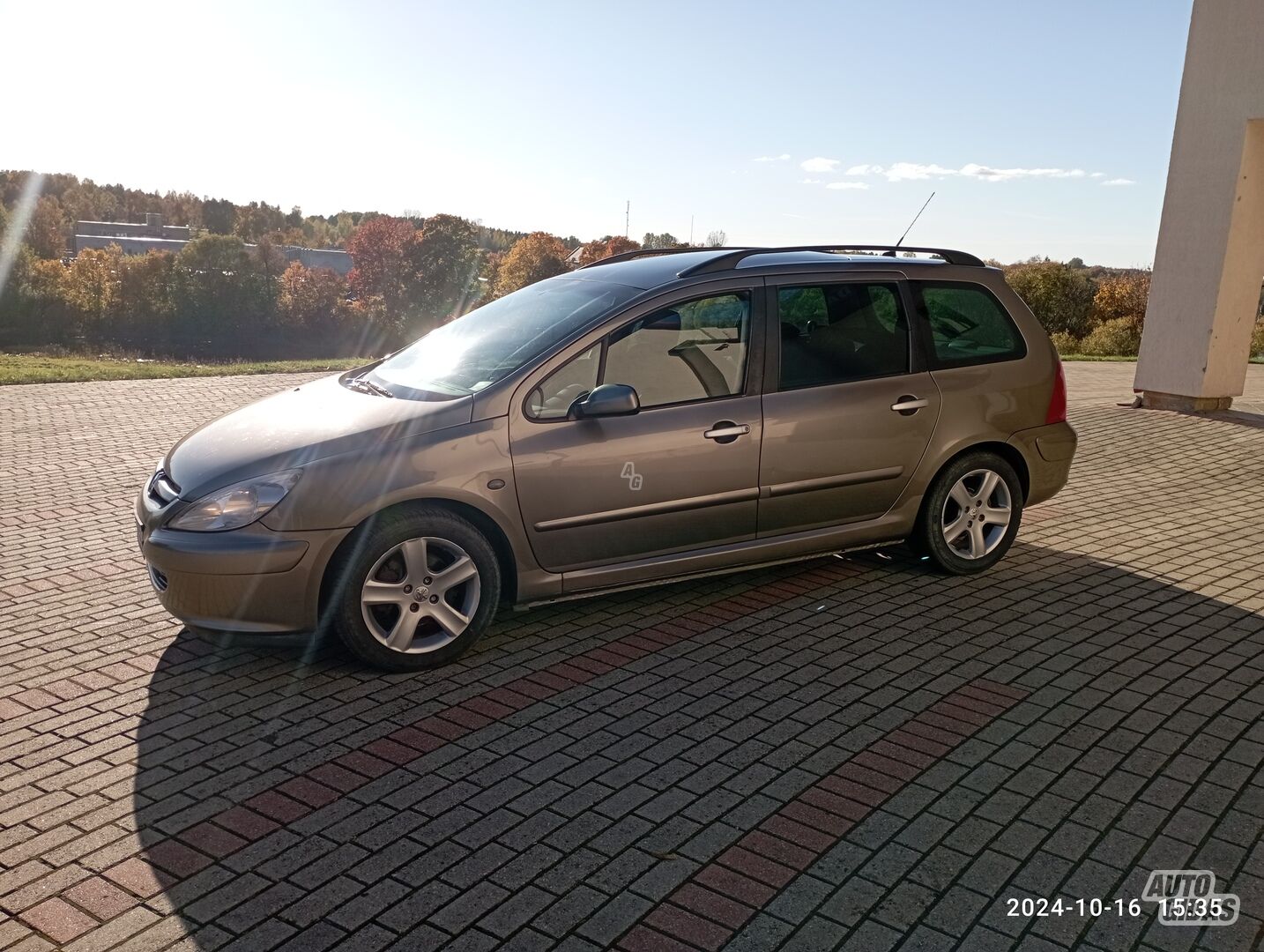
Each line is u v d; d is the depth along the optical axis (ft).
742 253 17.99
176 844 10.75
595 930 9.45
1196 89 37.58
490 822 11.20
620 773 12.26
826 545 18.30
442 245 327.47
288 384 45.85
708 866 10.45
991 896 10.02
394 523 14.65
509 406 15.38
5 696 14.20
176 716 13.67
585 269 19.76
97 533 21.90
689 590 18.71
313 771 12.26
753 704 14.12
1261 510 25.45
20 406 37.88
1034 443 19.80
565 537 15.90
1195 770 12.43
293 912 9.68
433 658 15.17
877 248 19.85
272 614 14.30
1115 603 18.33
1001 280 19.93
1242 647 16.29
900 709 14.01
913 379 18.51
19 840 10.82
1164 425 37.17
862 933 9.44
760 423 17.03
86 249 270.05
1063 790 11.95
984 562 19.76
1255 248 38.65
